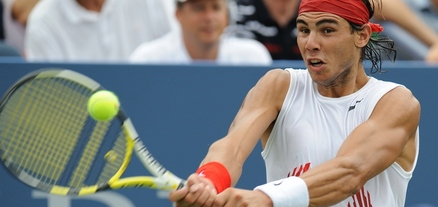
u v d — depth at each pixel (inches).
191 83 788.0
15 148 548.4
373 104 479.5
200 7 857.5
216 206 425.1
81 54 941.8
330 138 482.3
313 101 492.4
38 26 925.8
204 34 863.1
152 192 789.2
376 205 486.0
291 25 956.0
